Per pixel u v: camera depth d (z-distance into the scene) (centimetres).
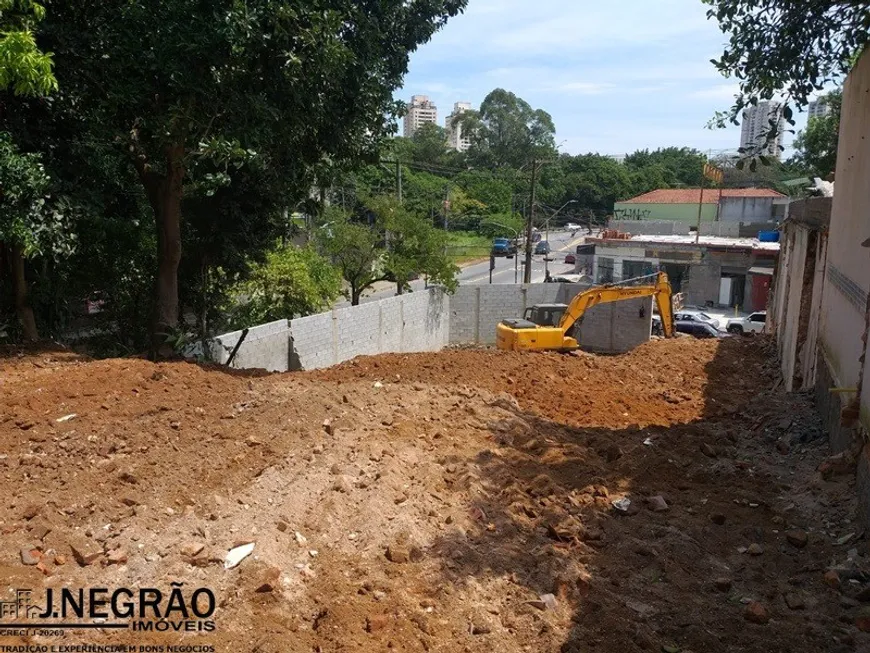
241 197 1420
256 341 1562
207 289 1653
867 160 752
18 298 1180
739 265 3781
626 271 4225
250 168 1089
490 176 7019
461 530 585
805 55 776
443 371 1369
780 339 1599
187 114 1002
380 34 1187
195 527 512
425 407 920
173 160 1133
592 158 7581
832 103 1727
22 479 566
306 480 619
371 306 2145
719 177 4606
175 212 1210
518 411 995
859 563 578
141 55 992
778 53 775
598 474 764
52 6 1041
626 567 566
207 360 1291
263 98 1023
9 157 900
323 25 1009
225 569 470
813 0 745
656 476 774
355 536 550
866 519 629
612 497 707
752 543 628
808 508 699
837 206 952
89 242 1310
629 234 4728
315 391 903
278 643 402
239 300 2109
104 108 1057
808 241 1192
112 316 1513
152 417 738
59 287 1311
